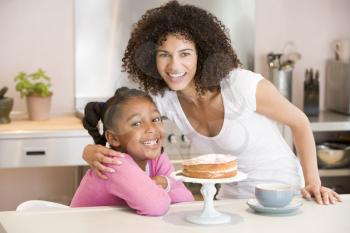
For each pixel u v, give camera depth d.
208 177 1.92
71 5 4.43
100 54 4.48
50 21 4.41
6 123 4.07
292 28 4.78
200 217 1.96
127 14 4.49
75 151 3.93
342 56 4.74
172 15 2.23
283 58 4.77
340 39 4.83
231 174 1.94
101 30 4.47
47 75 4.44
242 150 2.47
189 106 2.47
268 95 2.35
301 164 2.43
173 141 4.07
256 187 2.08
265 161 2.49
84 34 4.46
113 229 1.88
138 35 2.33
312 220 1.97
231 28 4.66
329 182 4.82
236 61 2.39
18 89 4.16
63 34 4.43
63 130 3.90
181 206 2.15
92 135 2.30
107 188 2.11
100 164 2.09
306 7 4.78
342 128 4.34
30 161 3.88
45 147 3.89
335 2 4.81
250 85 2.34
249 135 2.44
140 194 2.02
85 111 2.29
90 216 2.02
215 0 4.61
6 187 4.43
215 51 2.29
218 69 2.29
